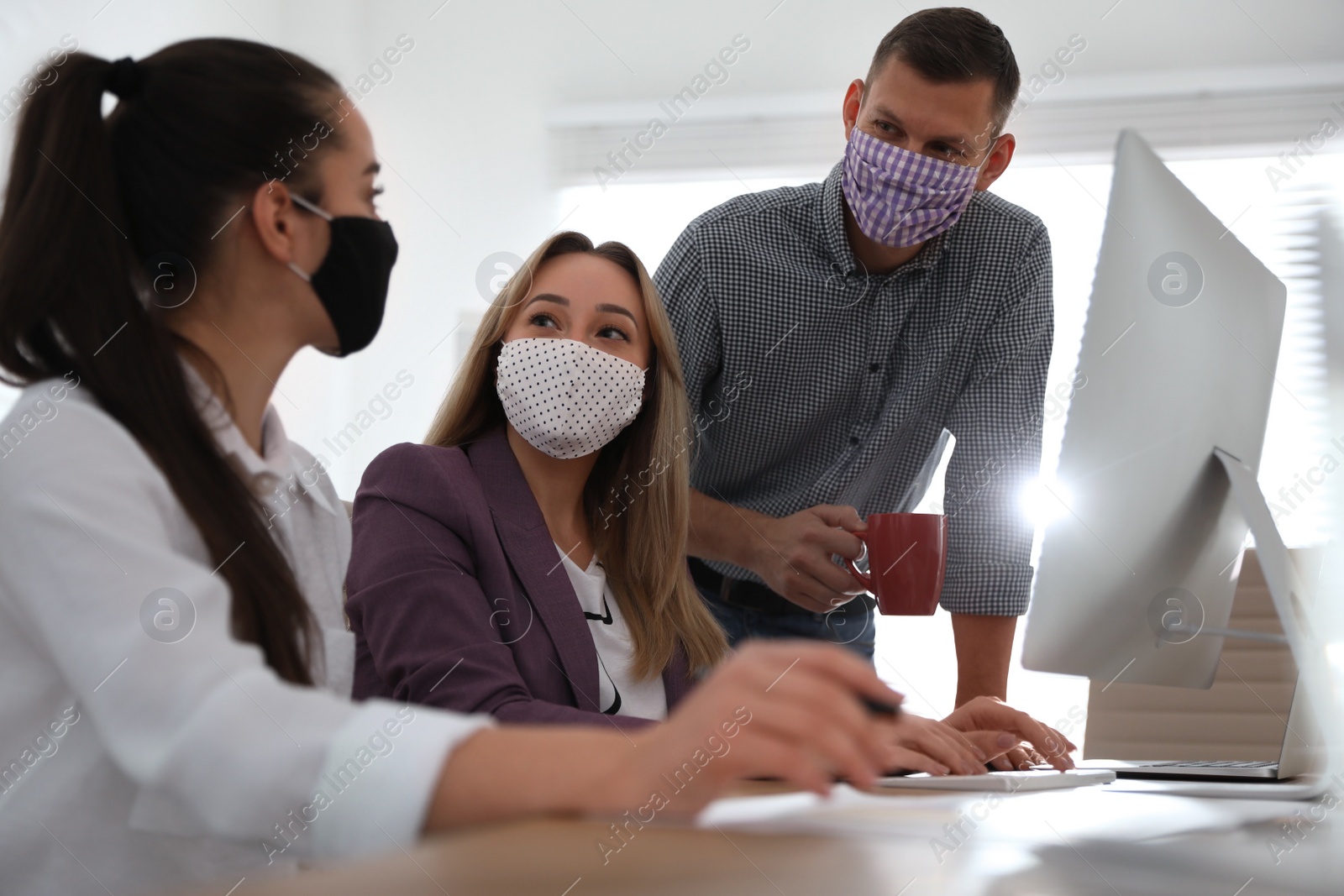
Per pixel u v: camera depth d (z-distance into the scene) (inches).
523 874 13.6
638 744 18.8
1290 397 99.3
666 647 50.5
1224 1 127.7
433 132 138.3
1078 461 37.7
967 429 65.2
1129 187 36.6
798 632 67.8
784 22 135.4
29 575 20.1
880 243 61.1
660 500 52.7
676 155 137.2
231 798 19.0
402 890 12.2
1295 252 124.3
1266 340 37.4
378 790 18.9
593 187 138.1
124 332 24.0
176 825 23.7
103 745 22.7
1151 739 65.7
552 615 45.9
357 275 28.9
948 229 63.8
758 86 135.6
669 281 66.1
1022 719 43.2
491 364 52.7
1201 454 37.7
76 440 21.7
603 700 47.9
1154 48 128.9
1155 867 18.3
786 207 65.6
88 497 20.9
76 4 95.0
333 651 31.9
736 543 61.2
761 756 17.9
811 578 56.7
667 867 14.8
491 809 18.7
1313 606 34.6
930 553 47.4
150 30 106.7
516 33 139.2
